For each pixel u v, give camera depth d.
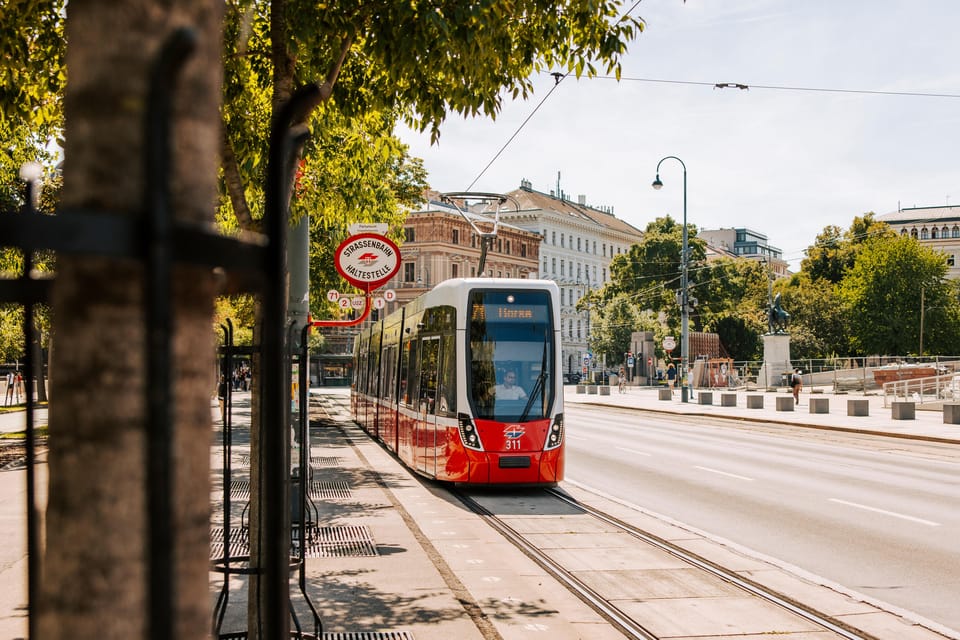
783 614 7.30
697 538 10.67
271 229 2.34
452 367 14.98
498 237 105.31
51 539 1.56
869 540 10.56
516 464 14.41
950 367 55.47
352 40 7.16
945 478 16.48
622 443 24.31
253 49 8.82
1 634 5.87
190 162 1.62
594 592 7.95
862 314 81.00
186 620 1.62
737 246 194.00
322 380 93.94
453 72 7.63
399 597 7.34
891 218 152.38
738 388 68.88
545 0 7.73
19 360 34.59
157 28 1.57
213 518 10.90
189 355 1.65
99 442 1.53
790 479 16.41
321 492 13.88
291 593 7.41
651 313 85.62
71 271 1.54
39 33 7.52
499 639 6.36
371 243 12.99
